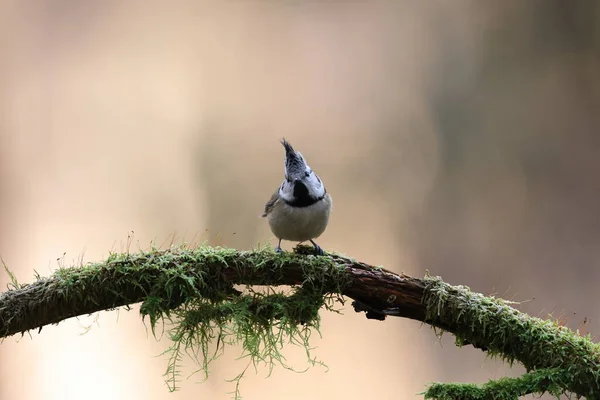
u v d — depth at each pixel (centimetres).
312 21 1634
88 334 1238
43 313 518
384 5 1584
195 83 1622
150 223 1536
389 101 1559
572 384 485
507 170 1414
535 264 1328
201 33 1625
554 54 1398
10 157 1420
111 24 1583
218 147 1602
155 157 1584
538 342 499
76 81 1555
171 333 572
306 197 655
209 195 1580
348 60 1603
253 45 1636
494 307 513
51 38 1530
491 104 1449
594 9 1355
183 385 1230
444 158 1484
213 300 538
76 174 1520
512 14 1438
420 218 1459
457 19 1501
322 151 1579
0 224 1371
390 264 1454
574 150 1359
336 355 1277
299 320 543
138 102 1598
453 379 1274
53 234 1452
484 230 1397
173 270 519
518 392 486
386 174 1519
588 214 1317
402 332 1303
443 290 522
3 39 1470
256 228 1546
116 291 519
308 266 538
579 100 1373
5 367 1161
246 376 1230
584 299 1257
